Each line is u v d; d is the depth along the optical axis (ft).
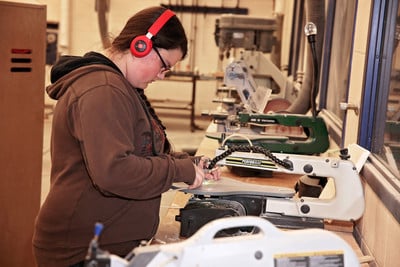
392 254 4.95
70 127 4.43
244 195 5.63
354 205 5.54
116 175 4.15
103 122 4.19
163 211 7.70
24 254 9.61
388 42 6.66
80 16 27.81
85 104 4.24
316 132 8.80
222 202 5.55
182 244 3.25
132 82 4.80
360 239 6.17
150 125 4.77
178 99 28.45
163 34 4.61
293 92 13.58
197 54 27.94
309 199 5.65
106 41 5.17
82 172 4.56
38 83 9.30
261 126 9.59
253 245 3.29
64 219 4.60
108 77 4.40
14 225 9.35
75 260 4.67
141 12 4.75
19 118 9.09
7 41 8.70
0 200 9.07
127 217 4.68
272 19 15.52
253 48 15.69
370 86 6.79
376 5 6.64
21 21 8.87
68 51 27.94
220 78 19.19
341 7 10.76
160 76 4.88
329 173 5.57
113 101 4.27
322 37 11.05
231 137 8.43
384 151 6.57
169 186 4.58
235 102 11.81
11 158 9.08
